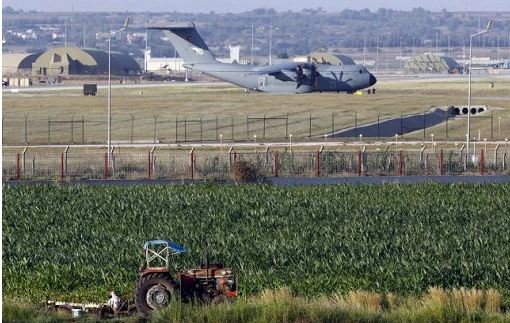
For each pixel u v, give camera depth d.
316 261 159.75
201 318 122.69
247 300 131.00
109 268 154.12
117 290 144.25
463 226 196.12
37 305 137.00
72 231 188.88
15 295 142.75
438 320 123.06
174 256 162.88
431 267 154.00
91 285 147.88
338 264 157.75
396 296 137.12
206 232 189.75
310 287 144.50
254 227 195.00
